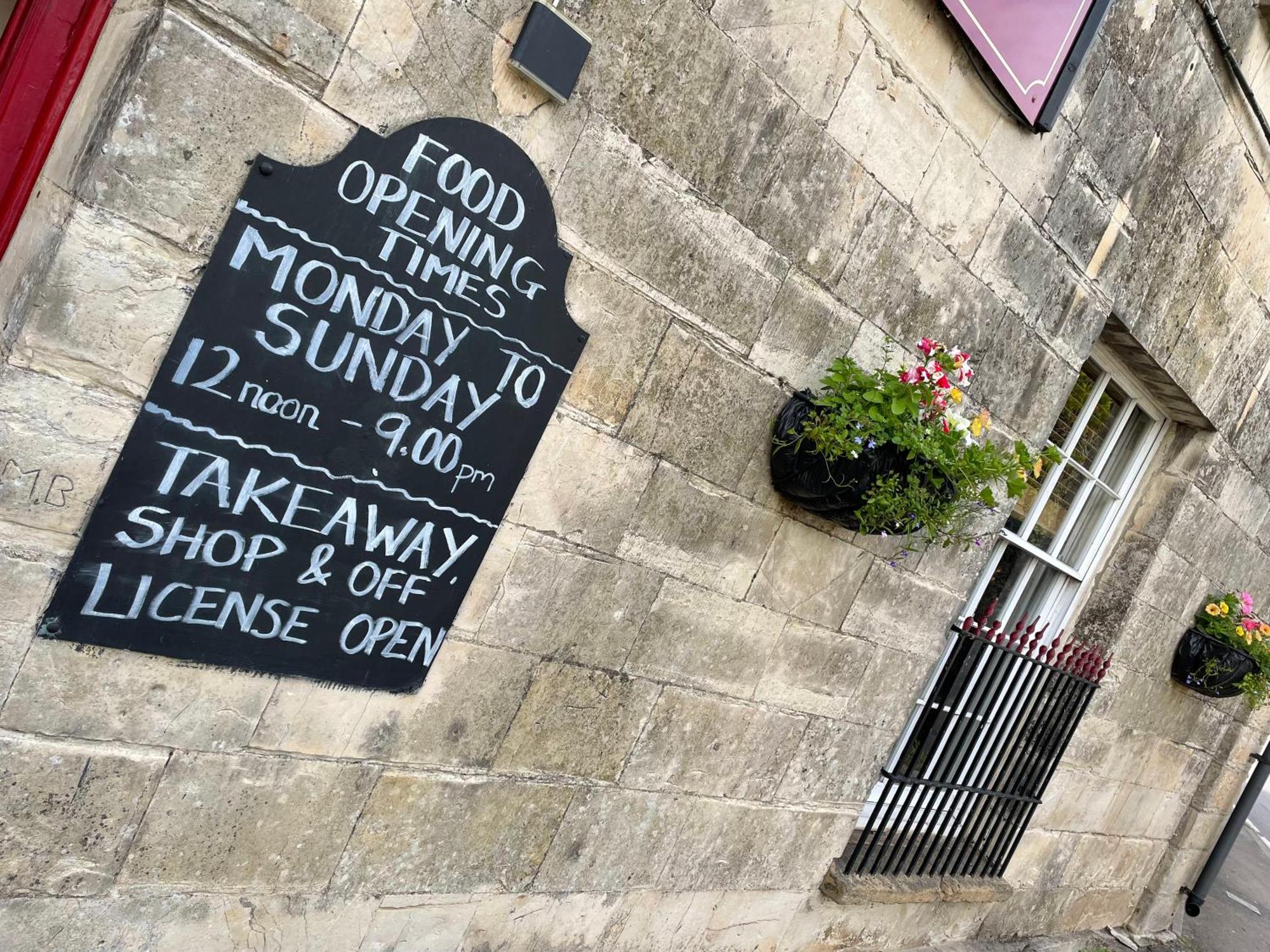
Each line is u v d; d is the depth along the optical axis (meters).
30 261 1.91
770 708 3.62
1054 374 4.09
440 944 2.95
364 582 2.42
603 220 2.53
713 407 2.96
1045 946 5.90
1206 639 6.04
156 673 2.18
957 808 4.79
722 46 2.59
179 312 1.99
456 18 2.15
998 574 5.18
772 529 3.30
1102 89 3.73
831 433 2.97
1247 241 5.00
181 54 1.87
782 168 2.84
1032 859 5.61
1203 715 6.63
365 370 2.25
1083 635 5.71
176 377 2.02
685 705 3.31
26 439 1.90
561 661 2.91
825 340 3.17
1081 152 3.76
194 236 1.97
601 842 3.25
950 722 4.51
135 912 2.31
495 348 2.44
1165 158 4.20
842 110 2.92
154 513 2.07
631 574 2.98
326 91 2.04
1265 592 6.95
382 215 2.17
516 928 3.13
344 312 2.18
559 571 2.80
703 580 3.18
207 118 1.93
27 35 1.97
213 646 2.24
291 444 2.20
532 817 3.02
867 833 4.29
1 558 1.94
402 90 2.13
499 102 2.27
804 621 3.57
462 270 2.32
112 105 1.87
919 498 3.07
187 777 2.30
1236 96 4.39
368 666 2.50
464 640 2.68
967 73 3.19
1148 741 6.22
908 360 3.45
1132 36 3.76
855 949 4.58
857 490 3.03
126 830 2.24
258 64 1.96
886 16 2.91
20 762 2.06
